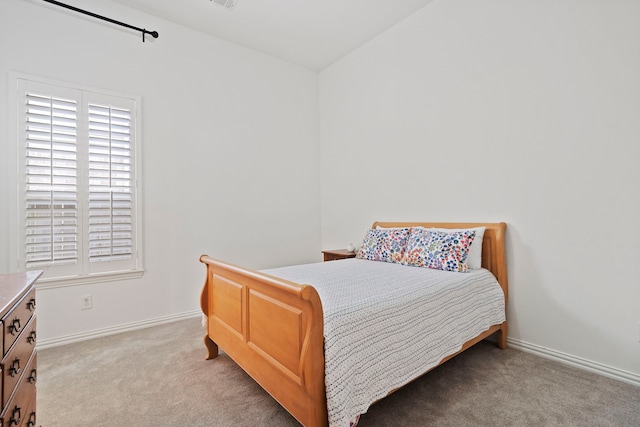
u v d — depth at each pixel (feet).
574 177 6.89
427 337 5.54
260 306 5.38
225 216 11.25
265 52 12.26
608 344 6.47
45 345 8.06
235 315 6.18
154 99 9.82
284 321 4.74
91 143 8.72
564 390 5.95
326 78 13.62
